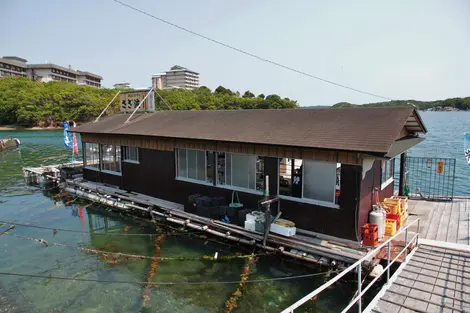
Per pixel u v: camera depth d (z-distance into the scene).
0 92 79.44
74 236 13.30
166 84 171.38
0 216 15.99
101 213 16.19
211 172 13.53
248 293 8.88
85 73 137.00
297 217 10.92
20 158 35.22
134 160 17.16
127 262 10.90
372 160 10.05
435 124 92.31
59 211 16.64
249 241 10.86
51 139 54.50
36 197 19.44
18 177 25.64
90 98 78.06
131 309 8.38
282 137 10.94
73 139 24.58
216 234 11.73
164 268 10.38
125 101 21.88
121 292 9.13
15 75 115.81
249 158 12.27
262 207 11.70
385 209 11.00
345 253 9.12
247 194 12.32
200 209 12.82
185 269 10.28
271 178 11.47
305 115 12.73
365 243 9.55
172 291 9.09
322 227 10.41
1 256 11.51
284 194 11.45
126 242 12.55
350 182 9.74
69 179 20.62
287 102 89.38
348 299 8.35
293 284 9.18
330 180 10.27
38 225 14.69
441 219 11.79
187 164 14.39
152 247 11.98
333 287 8.86
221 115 15.67
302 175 10.79
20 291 9.27
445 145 44.75
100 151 18.94
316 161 10.40
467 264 8.19
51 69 119.56
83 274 10.19
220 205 12.70
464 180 25.42
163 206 14.37
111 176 18.44
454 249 8.99
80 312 8.29
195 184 14.01
